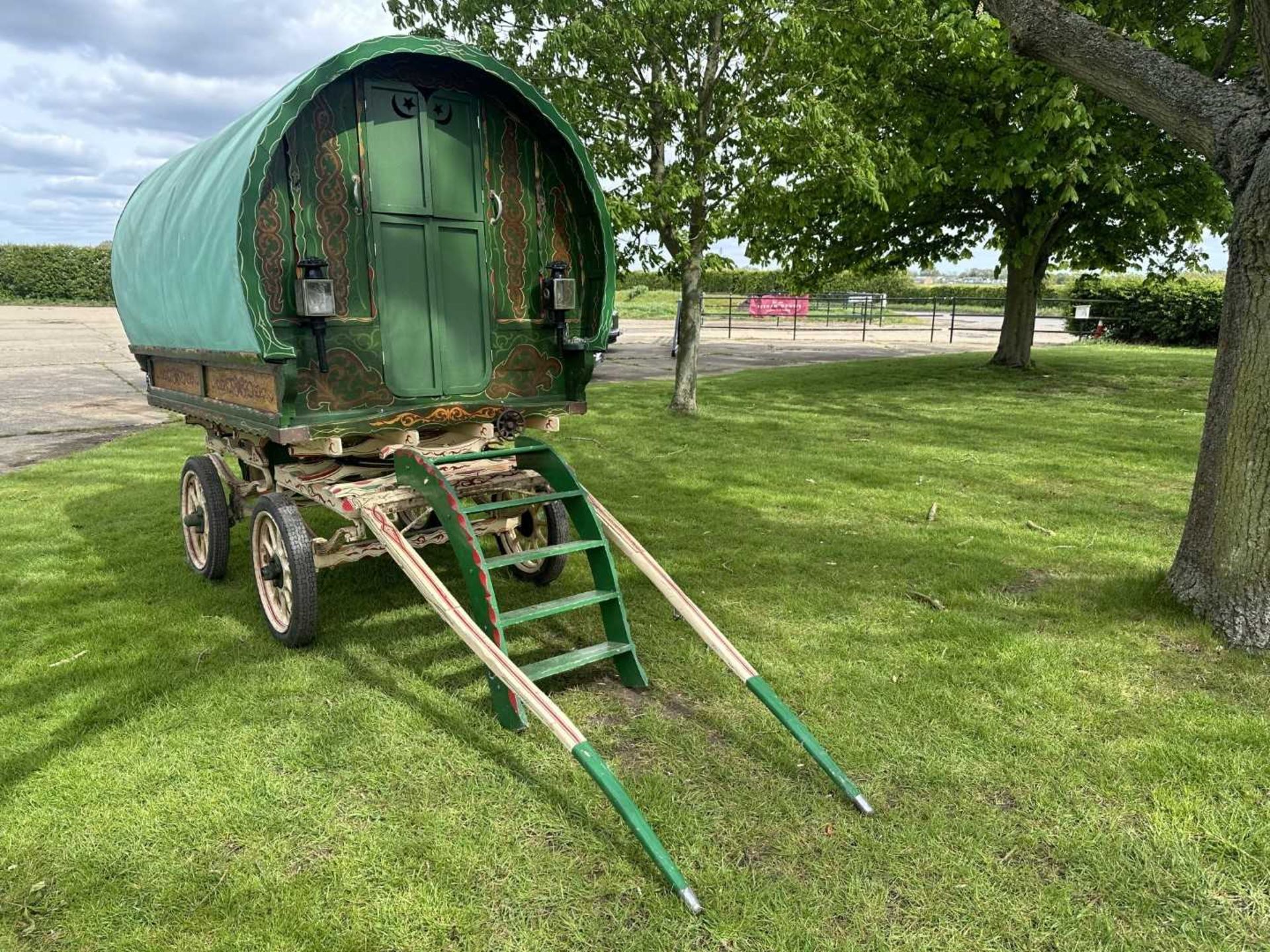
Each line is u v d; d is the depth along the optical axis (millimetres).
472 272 4609
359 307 4230
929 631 4684
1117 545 6129
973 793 3223
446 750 3531
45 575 5730
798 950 2479
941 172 13289
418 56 4207
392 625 4855
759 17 9211
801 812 3119
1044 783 3268
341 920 2596
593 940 2521
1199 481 4738
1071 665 4234
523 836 2992
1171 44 13375
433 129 4359
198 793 3225
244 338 3875
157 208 5027
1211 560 4594
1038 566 5742
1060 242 16312
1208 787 3221
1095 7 12734
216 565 5480
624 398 13602
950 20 11148
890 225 16203
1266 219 3996
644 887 2736
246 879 2766
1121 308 25172
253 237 3703
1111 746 3506
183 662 4387
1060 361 18594
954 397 13648
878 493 7703
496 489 4879
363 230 4191
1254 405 4266
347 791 3252
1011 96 13781
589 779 3332
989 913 2619
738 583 5477
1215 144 4172
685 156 10461
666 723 3758
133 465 9203
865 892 2707
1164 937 2525
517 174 4703
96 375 17875
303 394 4125
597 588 4199
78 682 4145
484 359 4723
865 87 12195
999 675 4148
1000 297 44969
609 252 4891
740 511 7172
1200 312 23312
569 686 4121
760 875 2791
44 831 3010
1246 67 12938
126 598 5328
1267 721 3684
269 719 3775
